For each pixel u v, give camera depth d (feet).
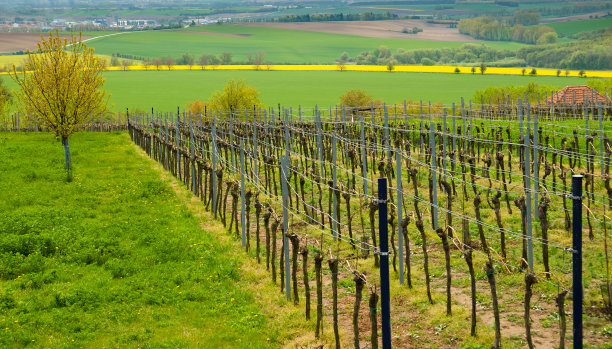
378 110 204.54
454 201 80.18
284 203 54.65
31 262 61.26
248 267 61.82
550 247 58.85
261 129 130.41
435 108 218.79
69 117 117.39
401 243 54.34
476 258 57.77
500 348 40.78
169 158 121.70
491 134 119.96
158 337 45.39
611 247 56.95
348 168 106.32
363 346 43.88
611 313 43.16
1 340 44.39
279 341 45.39
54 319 48.44
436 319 46.29
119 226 76.84
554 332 42.47
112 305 51.47
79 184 105.40
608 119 140.67
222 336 45.37
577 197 33.86
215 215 82.74
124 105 434.30
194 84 568.82
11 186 102.99
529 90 258.37
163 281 57.00
